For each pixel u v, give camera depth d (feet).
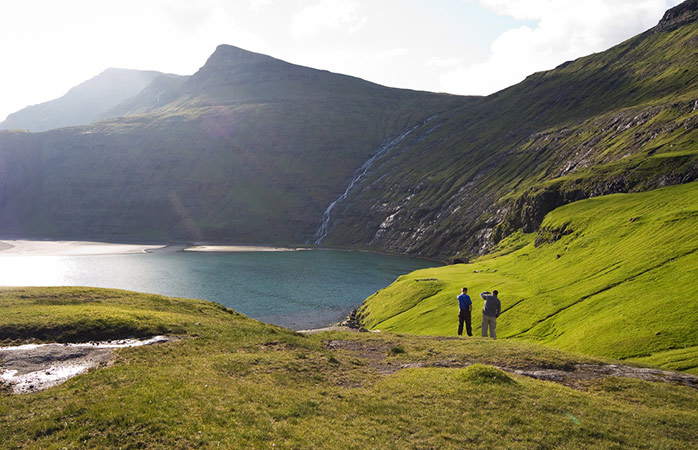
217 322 130.21
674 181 360.07
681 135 469.57
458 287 303.07
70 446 50.80
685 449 59.31
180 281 514.68
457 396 73.92
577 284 226.79
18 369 80.48
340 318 367.86
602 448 58.29
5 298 132.46
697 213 220.84
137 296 156.15
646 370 95.71
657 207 271.49
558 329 189.47
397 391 77.36
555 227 345.51
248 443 53.88
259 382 78.18
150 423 56.65
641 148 533.14
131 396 64.49
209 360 88.99
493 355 105.60
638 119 635.66
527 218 542.16
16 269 569.23
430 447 57.36
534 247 369.09
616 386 83.46
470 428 62.69
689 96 590.55
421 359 104.42
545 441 59.47
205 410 62.23
